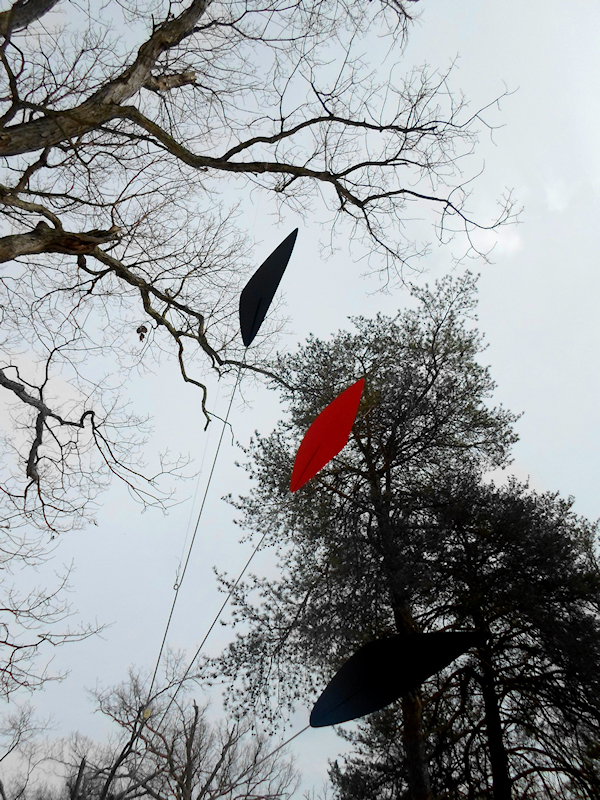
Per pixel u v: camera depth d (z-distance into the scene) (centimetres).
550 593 774
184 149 564
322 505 909
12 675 516
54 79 532
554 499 915
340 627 794
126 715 1022
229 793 1030
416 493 888
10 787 958
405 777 855
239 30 586
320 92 636
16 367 614
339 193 684
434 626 857
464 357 1019
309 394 934
